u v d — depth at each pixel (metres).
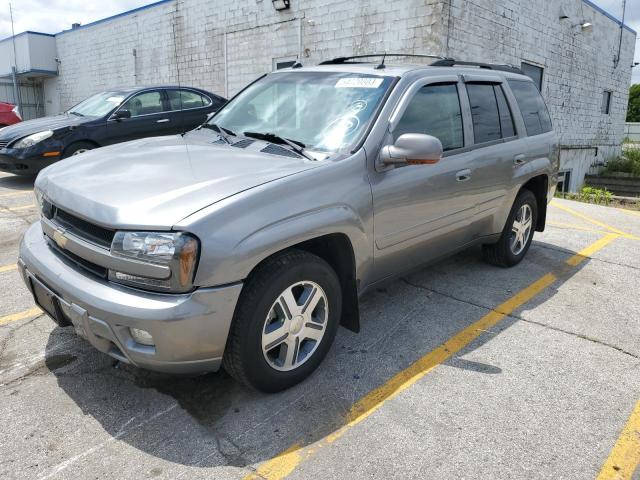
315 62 12.10
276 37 12.80
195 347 2.42
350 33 11.27
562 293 4.61
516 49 12.57
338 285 3.09
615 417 2.83
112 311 2.37
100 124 8.62
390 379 3.12
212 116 4.23
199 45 14.99
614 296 4.59
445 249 4.12
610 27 17.73
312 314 3.01
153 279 2.37
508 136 4.67
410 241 3.61
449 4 9.98
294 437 2.58
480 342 3.63
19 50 21.86
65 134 8.27
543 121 5.37
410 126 3.52
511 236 5.06
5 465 2.34
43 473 2.30
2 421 2.63
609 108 19.28
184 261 2.33
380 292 4.48
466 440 2.60
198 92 10.08
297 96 3.76
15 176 9.66
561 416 2.82
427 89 3.75
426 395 2.96
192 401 2.85
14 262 4.94
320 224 2.80
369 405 2.86
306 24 12.11
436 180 3.67
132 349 2.41
